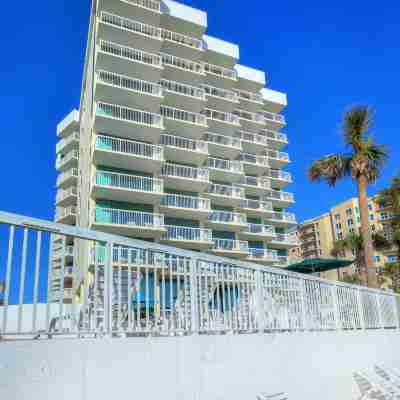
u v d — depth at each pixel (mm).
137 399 4309
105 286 4457
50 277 3975
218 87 47969
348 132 21484
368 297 10891
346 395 8078
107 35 35688
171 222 37500
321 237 100812
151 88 36094
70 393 3754
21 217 3836
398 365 10984
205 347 5301
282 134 55156
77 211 43375
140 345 4496
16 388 3391
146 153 34375
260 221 48406
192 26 42188
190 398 4898
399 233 28312
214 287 6066
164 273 5227
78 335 4105
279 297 7297
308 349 7395
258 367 6078
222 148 44344
